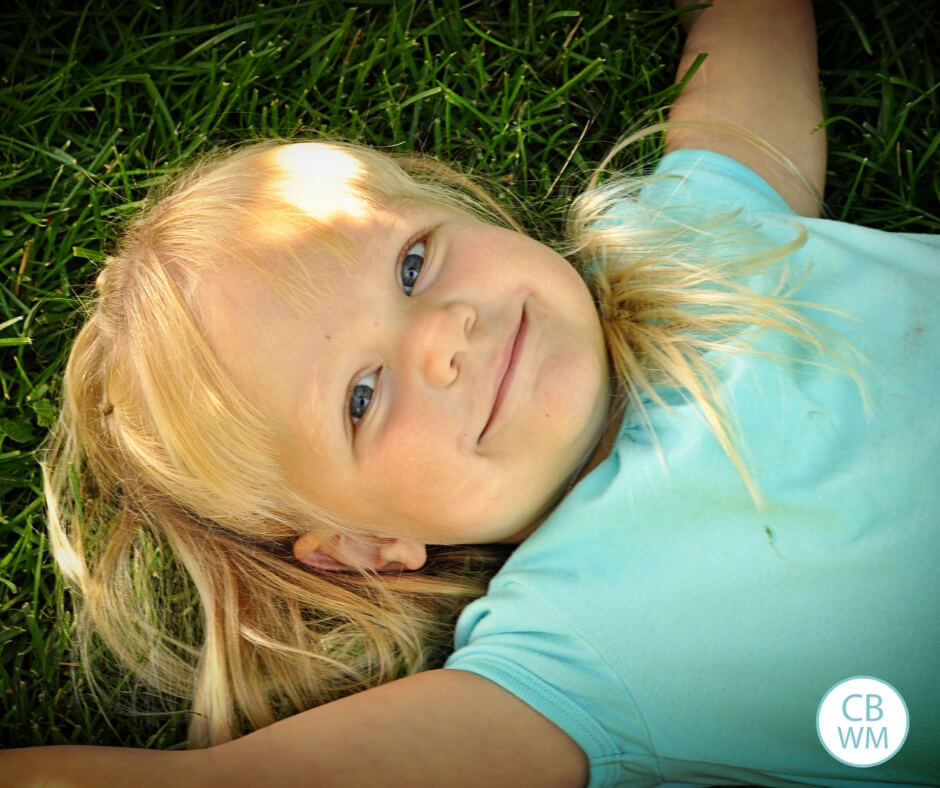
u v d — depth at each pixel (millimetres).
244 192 1703
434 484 1548
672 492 1571
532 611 1604
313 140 2080
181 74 2125
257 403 1592
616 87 2105
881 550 1486
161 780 1504
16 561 1944
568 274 1638
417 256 1612
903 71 2057
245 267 1599
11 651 1924
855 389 1568
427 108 2150
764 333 1644
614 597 1563
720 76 2035
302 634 1889
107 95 2092
